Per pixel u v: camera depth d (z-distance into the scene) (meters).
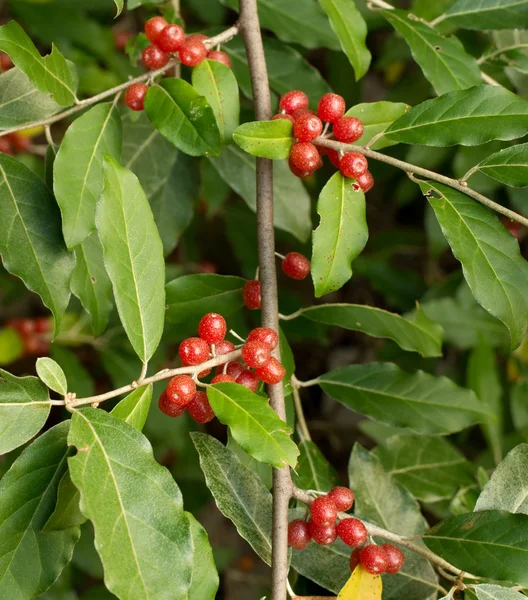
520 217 0.49
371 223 0.84
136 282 0.48
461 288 0.65
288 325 0.69
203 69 0.52
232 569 0.86
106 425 0.46
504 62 0.58
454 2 0.58
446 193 0.49
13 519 0.47
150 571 0.45
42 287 0.50
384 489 0.54
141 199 0.48
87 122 0.51
